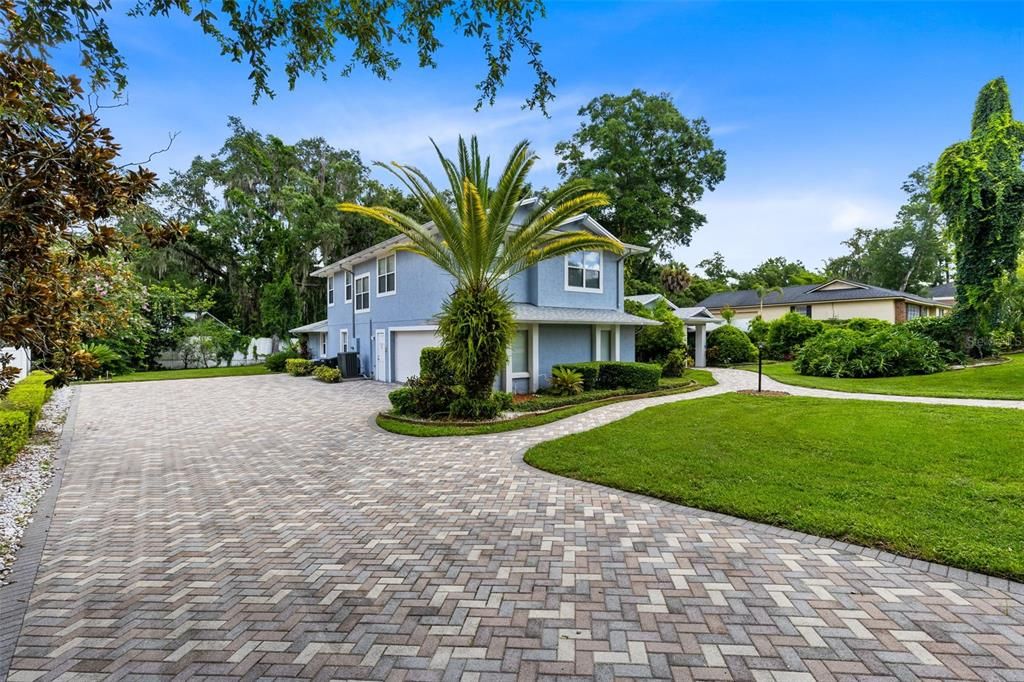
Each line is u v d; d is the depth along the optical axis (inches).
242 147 1175.0
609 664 97.8
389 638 108.5
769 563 141.6
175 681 95.6
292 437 350.3
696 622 112.3
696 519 178.5
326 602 124.9
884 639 104.2
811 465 229.8
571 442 296.8
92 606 125.6
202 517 191.9
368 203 1310.3
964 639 103.7
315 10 162.6
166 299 1000.2
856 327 869.2
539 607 120.3
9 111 125.2
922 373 605.9
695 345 932.0
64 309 157.5
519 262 449.4
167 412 467.8
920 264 1624.0
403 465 267.1
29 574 144.3
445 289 572.1
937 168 641.6
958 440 256.5
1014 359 687.7
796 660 98.0
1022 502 173.5
